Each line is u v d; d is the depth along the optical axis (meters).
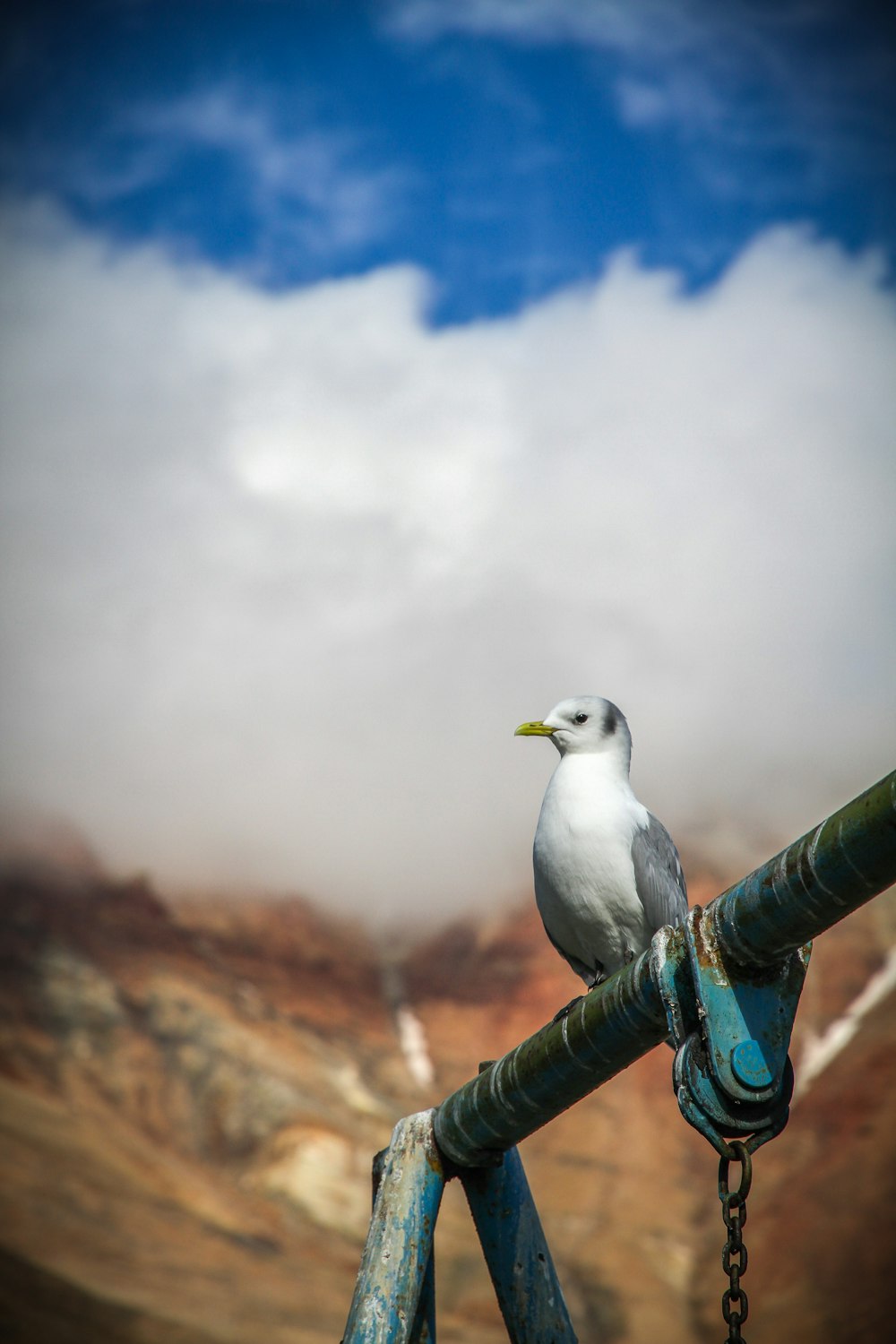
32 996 53.34
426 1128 7.56
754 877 5.72
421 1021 62.97
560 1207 51.25
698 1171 53.31
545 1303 7.48
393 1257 7.23
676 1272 48.78
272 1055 55.12
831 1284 46.41
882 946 62.53
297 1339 40.75
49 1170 44.81
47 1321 37.94
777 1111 5.81
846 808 5.38
